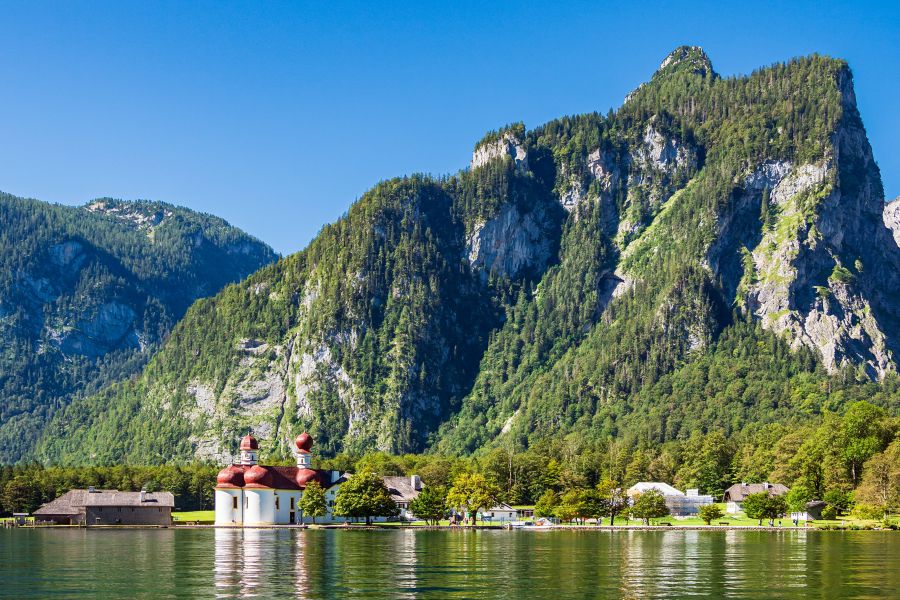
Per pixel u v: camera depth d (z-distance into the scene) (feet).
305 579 447.83
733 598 391.04
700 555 575.38
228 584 430.61
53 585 428.97
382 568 494.18
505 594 400.47
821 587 422.41
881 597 394.52
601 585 427.33
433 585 426.92
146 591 409.69
